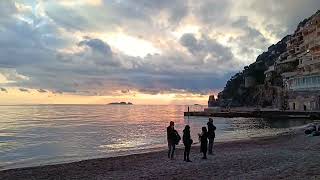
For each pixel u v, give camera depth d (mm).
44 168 27953
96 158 35000
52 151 48281
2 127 107062
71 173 25016
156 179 20688
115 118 171875
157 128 97375
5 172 26438
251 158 27516
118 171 24938
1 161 38375
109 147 51125
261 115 132625
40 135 78500
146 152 39250
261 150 33469
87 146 53906
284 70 179625
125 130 90125
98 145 55062
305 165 22266
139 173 23297
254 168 22609
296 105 136125
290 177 18297
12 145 58438
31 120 152125
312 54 146375
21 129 98312
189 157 30328
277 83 183375
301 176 18406
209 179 19656
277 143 41656
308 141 40469
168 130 30359
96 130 91250
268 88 194000
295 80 138625
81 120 150875
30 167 29266
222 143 44812
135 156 33594
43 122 135250
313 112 113625
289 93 144750
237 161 26219
